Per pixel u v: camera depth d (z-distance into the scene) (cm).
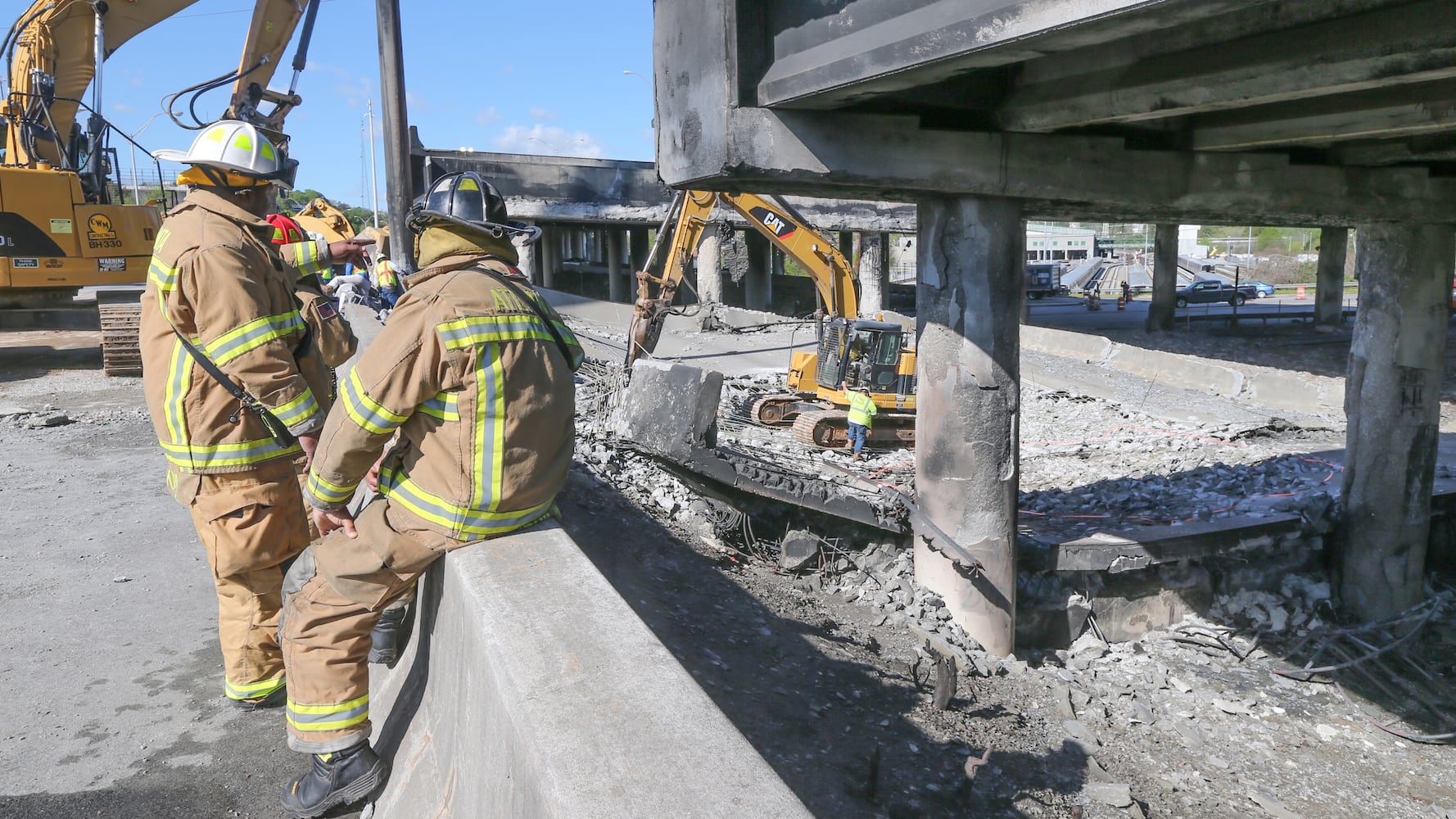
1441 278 893
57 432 859
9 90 1327
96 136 1378
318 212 1452
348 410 218
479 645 204
